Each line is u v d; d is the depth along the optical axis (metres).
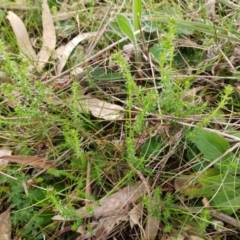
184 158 0.26
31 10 0.35
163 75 0.24
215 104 0.29
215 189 0.24
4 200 0.26
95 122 0.28
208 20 0.32
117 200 0.25
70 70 0.30
